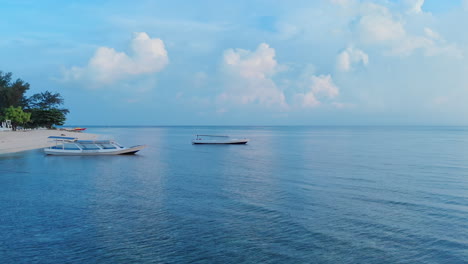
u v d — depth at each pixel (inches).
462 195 949.8
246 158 1932.8
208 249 578.6
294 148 2743.6
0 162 1667.1
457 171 1402.6
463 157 1967.3
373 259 543.8
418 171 1401.3
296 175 1299.2
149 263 529.0
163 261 535.5
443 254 561.9
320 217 746.2
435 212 783.1
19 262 530.0
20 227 681.0
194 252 566.9
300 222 711.7
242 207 824.3
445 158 1913.1
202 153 2261.3
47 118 5196.9
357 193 976.3
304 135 6136.8
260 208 815.7
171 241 612.1
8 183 1128.8
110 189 1034.1
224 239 621.6
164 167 1530.5
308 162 1729.8
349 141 3880.4
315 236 636.1
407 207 826.2
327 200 893.2
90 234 644.7
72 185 1094.4
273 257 549.0
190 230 665.6
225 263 530.0
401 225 695.1
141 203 863.7
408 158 1918.1
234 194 963.3
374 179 1208.2
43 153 2062.0
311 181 1168.8
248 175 1301.7
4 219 730.8
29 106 5565.9
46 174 1315.2
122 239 620.7
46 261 534.3
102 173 1347.2
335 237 630.5
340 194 964.0
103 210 800.9
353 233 650.8
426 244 600.7
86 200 895.7
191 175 1301.7
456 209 807.7
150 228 677.3
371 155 2111.2
